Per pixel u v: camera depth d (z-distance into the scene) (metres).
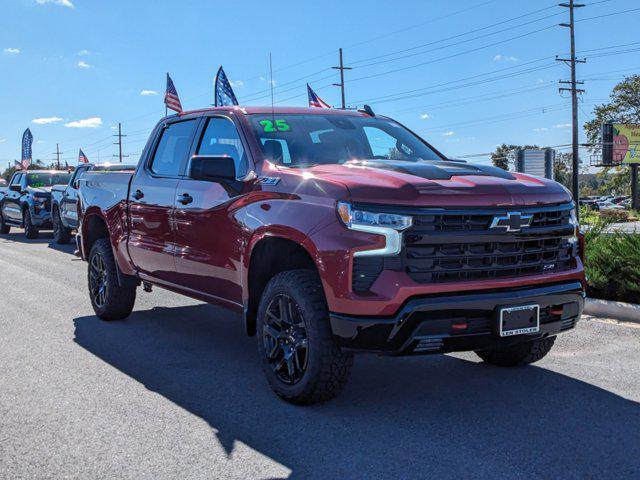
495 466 3.24
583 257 4.41
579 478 3.10
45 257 13.09
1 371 4.91
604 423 3.80
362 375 4.83
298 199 4.05
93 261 6.89
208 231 4.90
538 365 5.01
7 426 3.79
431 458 3.33
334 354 3.90
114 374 4.85
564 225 4.17
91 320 6.82
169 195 5.46
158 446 3.51
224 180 4.80
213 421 3.88
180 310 7.38
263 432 3.70
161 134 6.11
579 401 4.19
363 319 3.64
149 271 5.92
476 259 3.81
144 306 7.61
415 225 3.65
